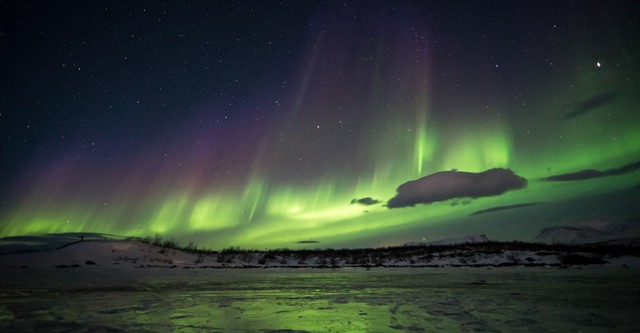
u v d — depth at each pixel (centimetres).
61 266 2278
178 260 3028
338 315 581
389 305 716
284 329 458
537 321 531
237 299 805
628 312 621
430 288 1150
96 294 870
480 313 610
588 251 3850
